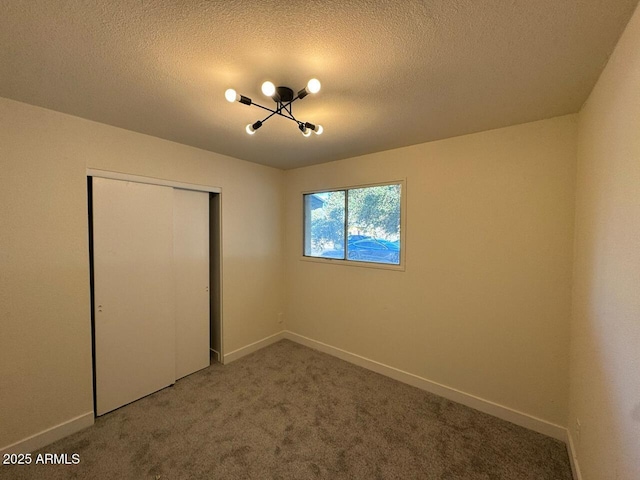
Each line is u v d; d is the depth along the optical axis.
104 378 2.22
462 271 2.38
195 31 1.12
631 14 1.00
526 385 2.10
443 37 1.15
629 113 1.03
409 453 1.83
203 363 3.00
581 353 1.66
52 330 1.93
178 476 1.65
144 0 0.96
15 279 1.78
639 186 0.95
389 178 2.80
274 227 3.69
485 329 2.27
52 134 1.91
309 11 1.02
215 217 3.14
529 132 2.05
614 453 1.12
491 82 1.50
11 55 1.28
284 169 3.76
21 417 1.81
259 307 3.52
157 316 2.55
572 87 1.54
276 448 1.87
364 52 1.26
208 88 1.60
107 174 2.19
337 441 1.93
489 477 1.66
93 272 2.18
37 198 1.86
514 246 2.13
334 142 2.57
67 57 1.30
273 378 2.80
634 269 0.98
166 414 2.22
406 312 2.72
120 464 1.73
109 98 1.72
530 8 0.99
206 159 2.89
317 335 3.50
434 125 2.13
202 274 3.00
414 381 2.66
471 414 2.24
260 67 1.38
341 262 3.23
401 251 2.74
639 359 0.93
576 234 1.84
